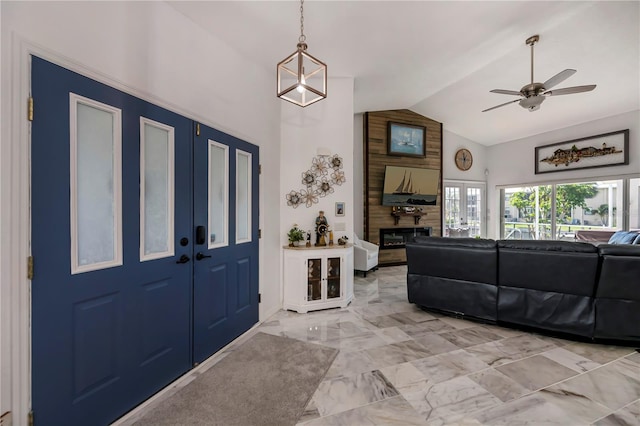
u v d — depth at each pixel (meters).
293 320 3.17
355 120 6.21
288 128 3.60
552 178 6.37
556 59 3.93
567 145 6.09
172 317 2.02
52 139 1.37
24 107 1.27
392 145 6.26
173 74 2.05
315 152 3.69
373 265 5.56
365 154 6.11
